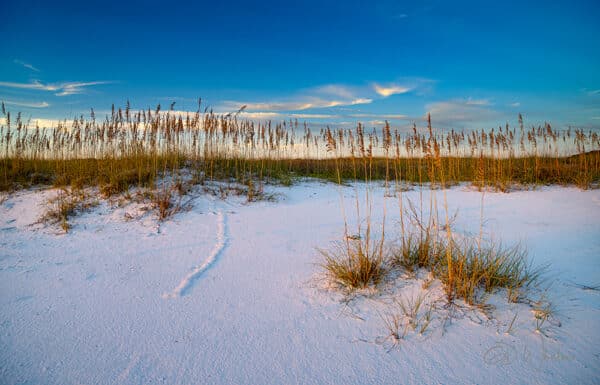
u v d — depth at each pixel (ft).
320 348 8.95
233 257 15.65
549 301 10.88
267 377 7.91
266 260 15.20
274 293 12.03
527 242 17.24
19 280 13.24
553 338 9.05
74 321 10.26
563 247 16.37
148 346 9.05
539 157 42.75
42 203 24.91
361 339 9.31
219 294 12.01
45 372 8.04
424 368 8.14
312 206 26.63
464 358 8.44
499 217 23.04
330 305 11.12
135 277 13.52
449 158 41.16
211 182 30.27
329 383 7.72
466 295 10.98
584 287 11.87
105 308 11.05
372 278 12.51
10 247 17.38
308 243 17.46
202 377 7.91
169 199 24.52
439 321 9.98
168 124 30.19
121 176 27.71
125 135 31.42
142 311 10.85
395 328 9.73
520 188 36.22
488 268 12.11
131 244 17.67
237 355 8.68
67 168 31.55
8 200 26.05
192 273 13.85
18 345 9.05
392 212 24.95
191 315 10.61
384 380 7.77
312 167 46.39
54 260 15.46
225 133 33.01
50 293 12.13
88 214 22.54
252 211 24.39
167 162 32.83
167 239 18.38
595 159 41.06
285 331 9.72
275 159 40.70
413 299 11.19
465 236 17.95
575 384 7.49
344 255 15.20
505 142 40.19
